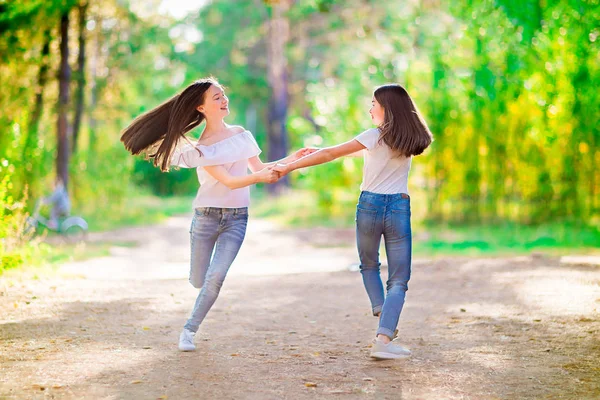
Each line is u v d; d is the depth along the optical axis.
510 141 18.20
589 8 15.01
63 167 20.33
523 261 11.09
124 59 28.66
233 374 4.99
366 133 5.28
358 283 9.59
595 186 17.06
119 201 27.80
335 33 36.62
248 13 45.50
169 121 5.59
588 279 8.96
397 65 21.86
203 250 5.73
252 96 49.44
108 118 26.59
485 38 16.83
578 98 16.33
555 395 4.49
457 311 7.28
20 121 14.04
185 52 46.59
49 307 7.46
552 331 6.26
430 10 22.42
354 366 5.22
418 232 17.92
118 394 4.50
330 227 22.83
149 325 6.68
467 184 19.11
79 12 21.61
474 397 4.46
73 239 17.59
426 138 5.27
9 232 10.34
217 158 5.47
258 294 8.68
